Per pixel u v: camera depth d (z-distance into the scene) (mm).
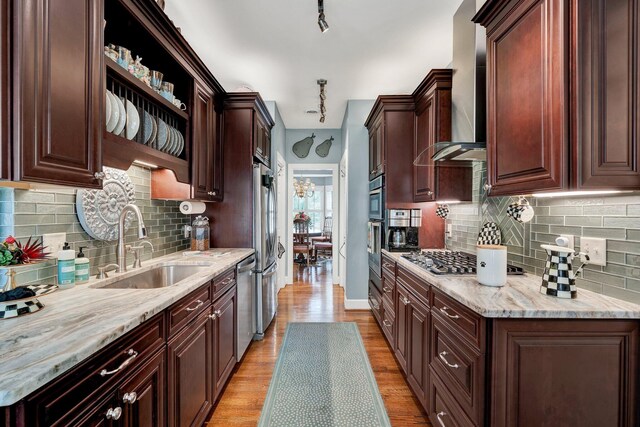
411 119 2998
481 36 1851
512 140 1368
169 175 2213
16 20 870
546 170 1166
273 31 2322
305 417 1833
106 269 1664
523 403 1143
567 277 1270
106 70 1350
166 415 1272
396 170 2998
